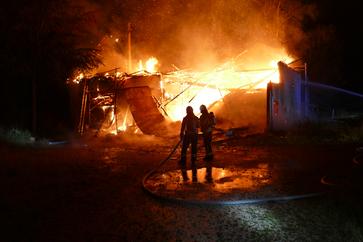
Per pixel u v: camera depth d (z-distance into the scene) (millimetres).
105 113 19531
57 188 7570
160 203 6422
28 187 7656
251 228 5148
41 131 18562
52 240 4906
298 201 6273
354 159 9734
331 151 11750
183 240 4816
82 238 4957
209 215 5719
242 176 8445
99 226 5371
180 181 8055
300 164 9703
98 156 11945
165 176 8648
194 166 9992
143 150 13297
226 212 5828
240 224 5301
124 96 19062
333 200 6059
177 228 5227
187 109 10383
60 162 10727
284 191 6926
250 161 10500
